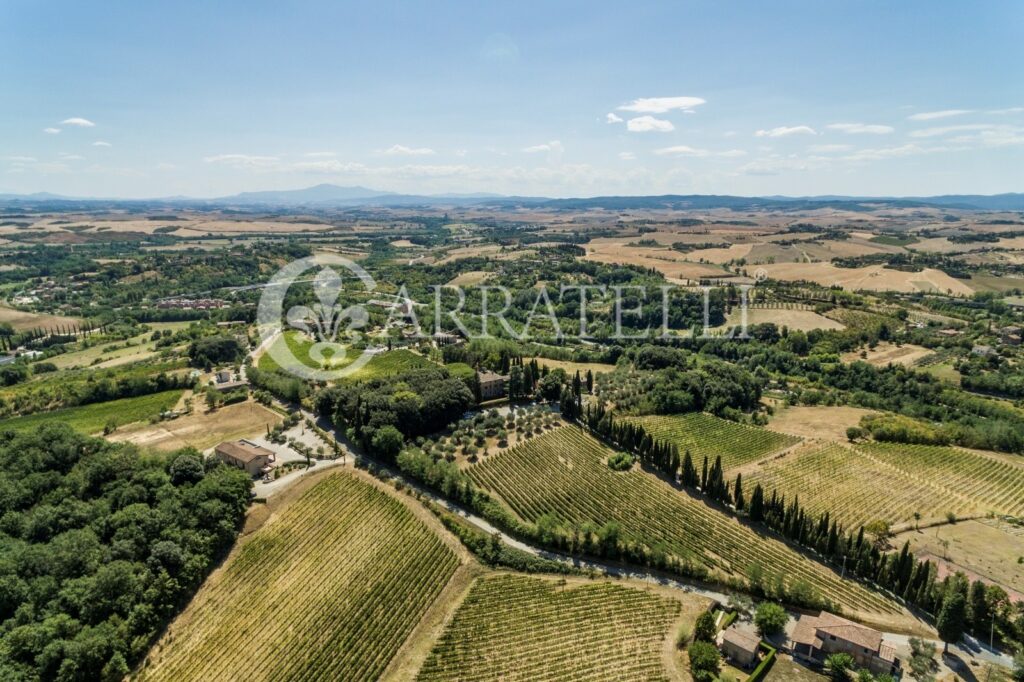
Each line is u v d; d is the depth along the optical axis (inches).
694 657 3693.4
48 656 3248.0
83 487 4709.6
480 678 3693.4
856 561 4596.5
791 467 6314.0
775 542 5022.1
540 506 5482.3
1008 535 5064.0
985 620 3971.5
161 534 4333.2
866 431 7165.4
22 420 7066.9
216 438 6722.4
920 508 5506.9
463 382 7554.1
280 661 3735.2
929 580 4232.3
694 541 5044.3
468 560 4778.5
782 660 3784.5
